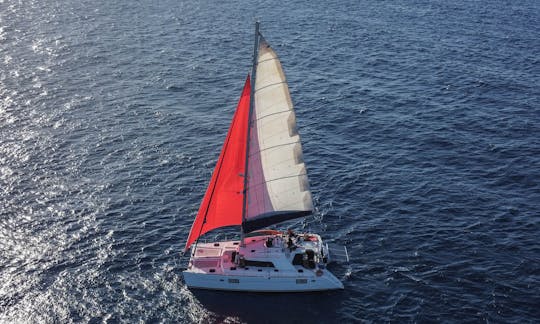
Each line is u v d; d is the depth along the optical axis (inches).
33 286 1886.1
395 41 4229.8
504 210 2274.9
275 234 2028.8
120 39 4207.7
